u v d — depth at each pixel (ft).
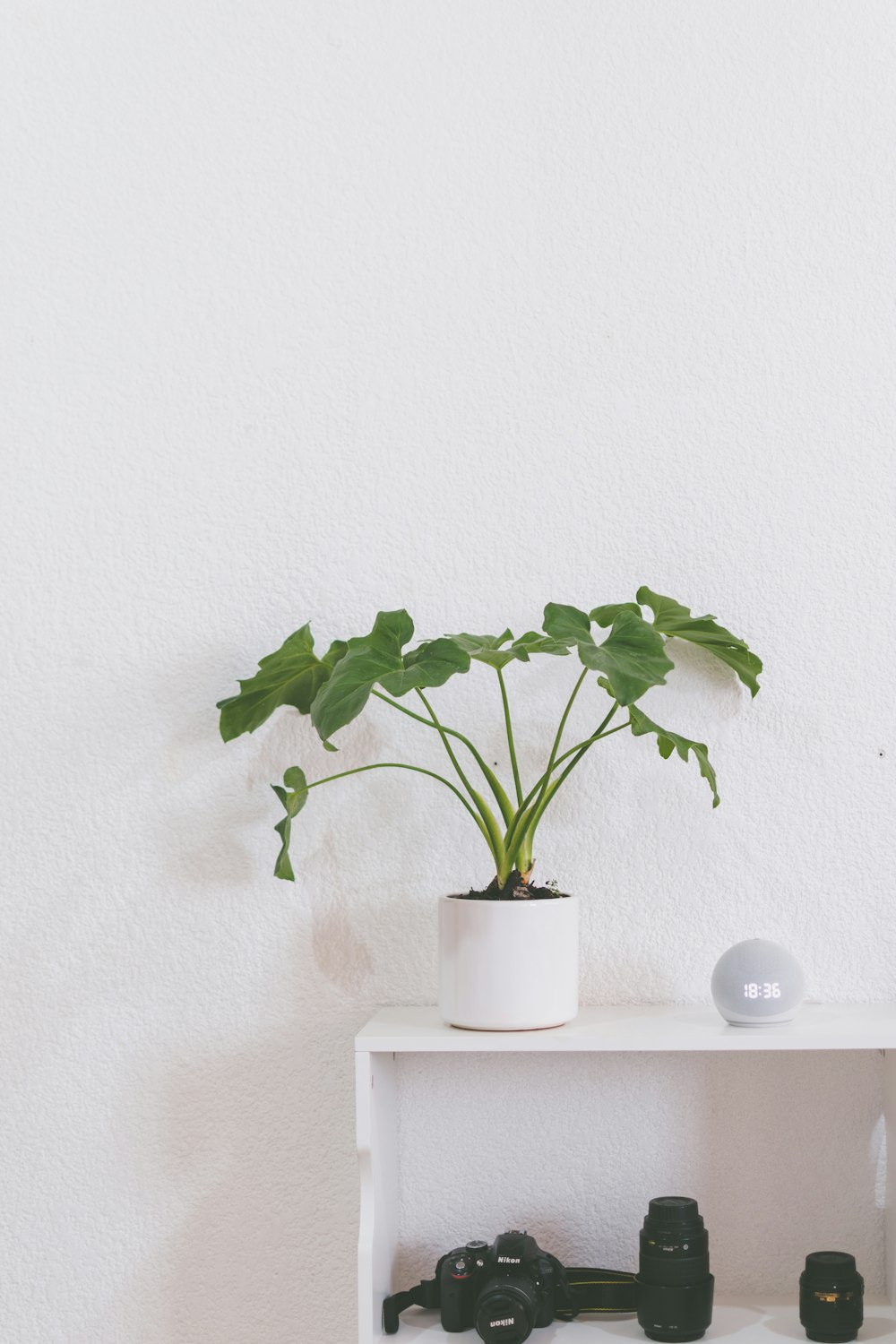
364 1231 3.33
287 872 3.57
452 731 3.55
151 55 4.12
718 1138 3.85
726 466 4.00
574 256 4.05
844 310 4.01
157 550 4.06
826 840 3.92
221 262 4.09
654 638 3.17
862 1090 3.84
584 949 3.92
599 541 4.00
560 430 4.02
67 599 4.06
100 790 4.01
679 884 3.92
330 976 3.93
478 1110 3.88
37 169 4.12
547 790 3.52
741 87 4.06
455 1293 3.47
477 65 4.08
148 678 4.03
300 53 4.10
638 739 3.94
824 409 4.00
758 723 3.94
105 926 3.98
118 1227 3.91
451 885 3.93
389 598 4.01
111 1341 3.88
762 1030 3.42
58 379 4.10
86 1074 3.94
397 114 4.09
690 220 4.04
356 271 4.08
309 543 4.04
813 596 3.97
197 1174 3.91
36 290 4.12
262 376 4.07
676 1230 3.43
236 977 3.95
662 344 4.03
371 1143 3.35
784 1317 3.59
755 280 4.03
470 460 4.03
